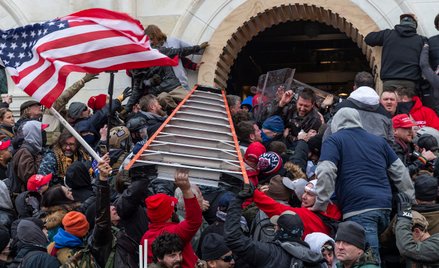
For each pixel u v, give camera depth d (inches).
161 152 379.6
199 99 446.9
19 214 473.7
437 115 547.5
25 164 508.7
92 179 491.5
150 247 384.5
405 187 416.8
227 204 408.5
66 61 405.7
